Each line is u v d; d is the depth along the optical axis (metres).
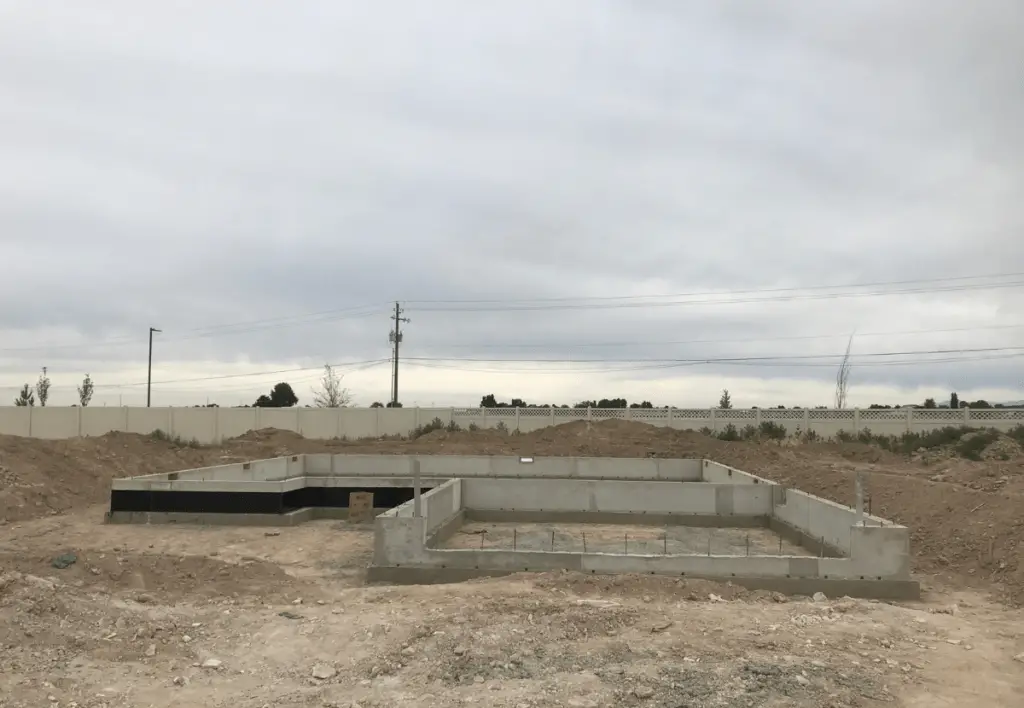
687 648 6.53
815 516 12.08
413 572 10.16
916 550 12.01
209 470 16.66
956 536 11.80
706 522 14.60
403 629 7.13
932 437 24.39
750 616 7.88
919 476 16.55
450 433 29.88
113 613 7.23
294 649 6.74
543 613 7.62
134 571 9.34
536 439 27.69
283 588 9.29
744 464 21.34
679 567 9.85
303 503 16.92
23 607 6.78
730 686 5.68
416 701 5.50
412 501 11.83
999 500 12.04
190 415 31.19
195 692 5.76
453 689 5.71
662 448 25.30
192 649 6.72
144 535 13.67
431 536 12.17
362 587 9.84
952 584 10.41
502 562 10.13
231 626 7.43
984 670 6.42
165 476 15.55
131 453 22.31
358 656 6.53
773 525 14.13
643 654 6.38
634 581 9.20
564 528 14.35
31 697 5.34
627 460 18.92
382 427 32.97
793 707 5.36
